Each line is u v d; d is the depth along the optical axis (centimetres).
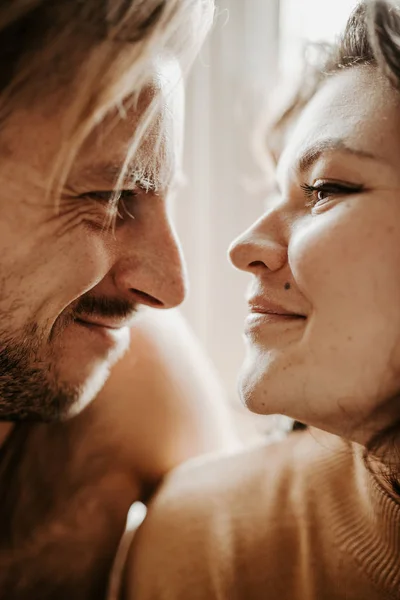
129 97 64
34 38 60
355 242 60
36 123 63
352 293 60
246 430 121
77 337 74
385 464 63
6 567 83
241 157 129
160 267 73
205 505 76
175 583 72
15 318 70
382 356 60
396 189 59
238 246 66
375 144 60
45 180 66
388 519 63
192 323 136
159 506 78
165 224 73
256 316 65
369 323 60
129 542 81
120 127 65
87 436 87
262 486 75
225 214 133
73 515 85
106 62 61
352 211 60
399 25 62
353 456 69
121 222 72
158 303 75
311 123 64
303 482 73
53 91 62
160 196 73
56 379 75
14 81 62
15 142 64
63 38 60
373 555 65
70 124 63
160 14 61
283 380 62
